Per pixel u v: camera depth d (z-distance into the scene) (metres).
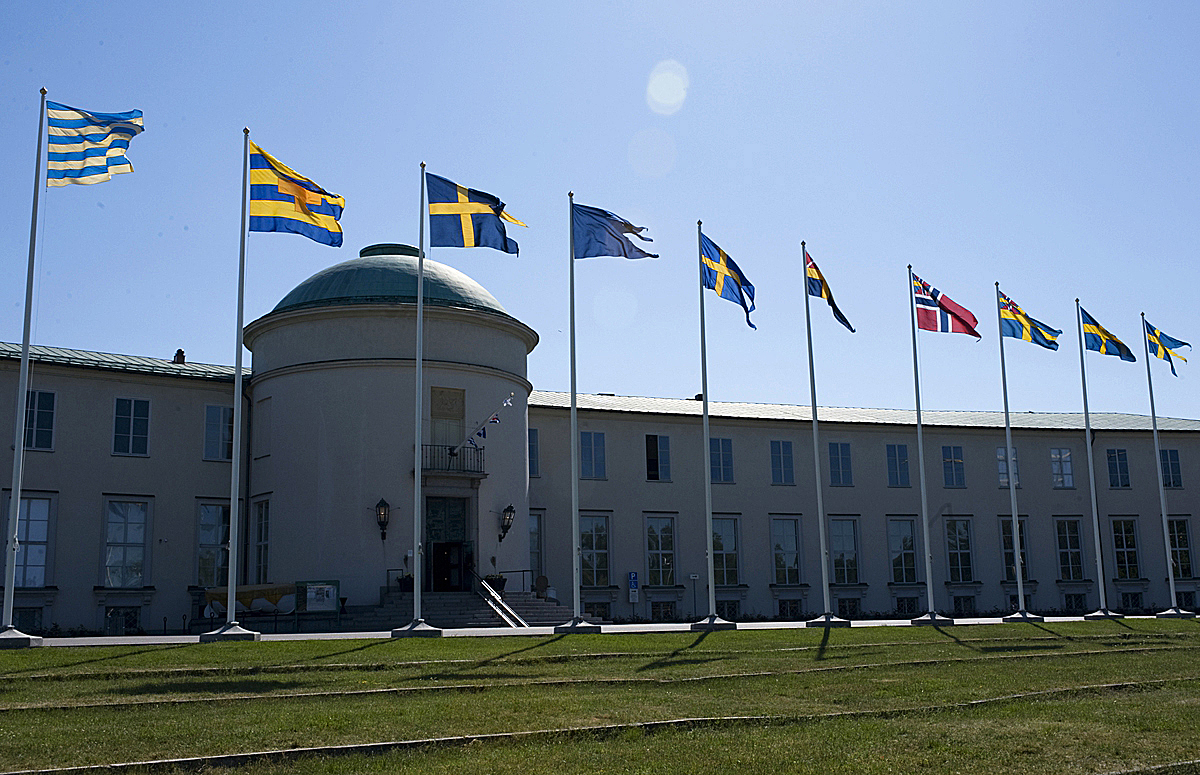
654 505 44.22
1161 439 51.97
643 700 16.53
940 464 49.28
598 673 19.72
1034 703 16.78
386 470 34.09
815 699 16.98
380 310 35.00
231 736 13.00
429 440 34.84
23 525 33.94
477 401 35.72
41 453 34.56
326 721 13.98
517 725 14.04
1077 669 21.36
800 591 45.94
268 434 35.88
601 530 43.22
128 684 17.17
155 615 35.50
